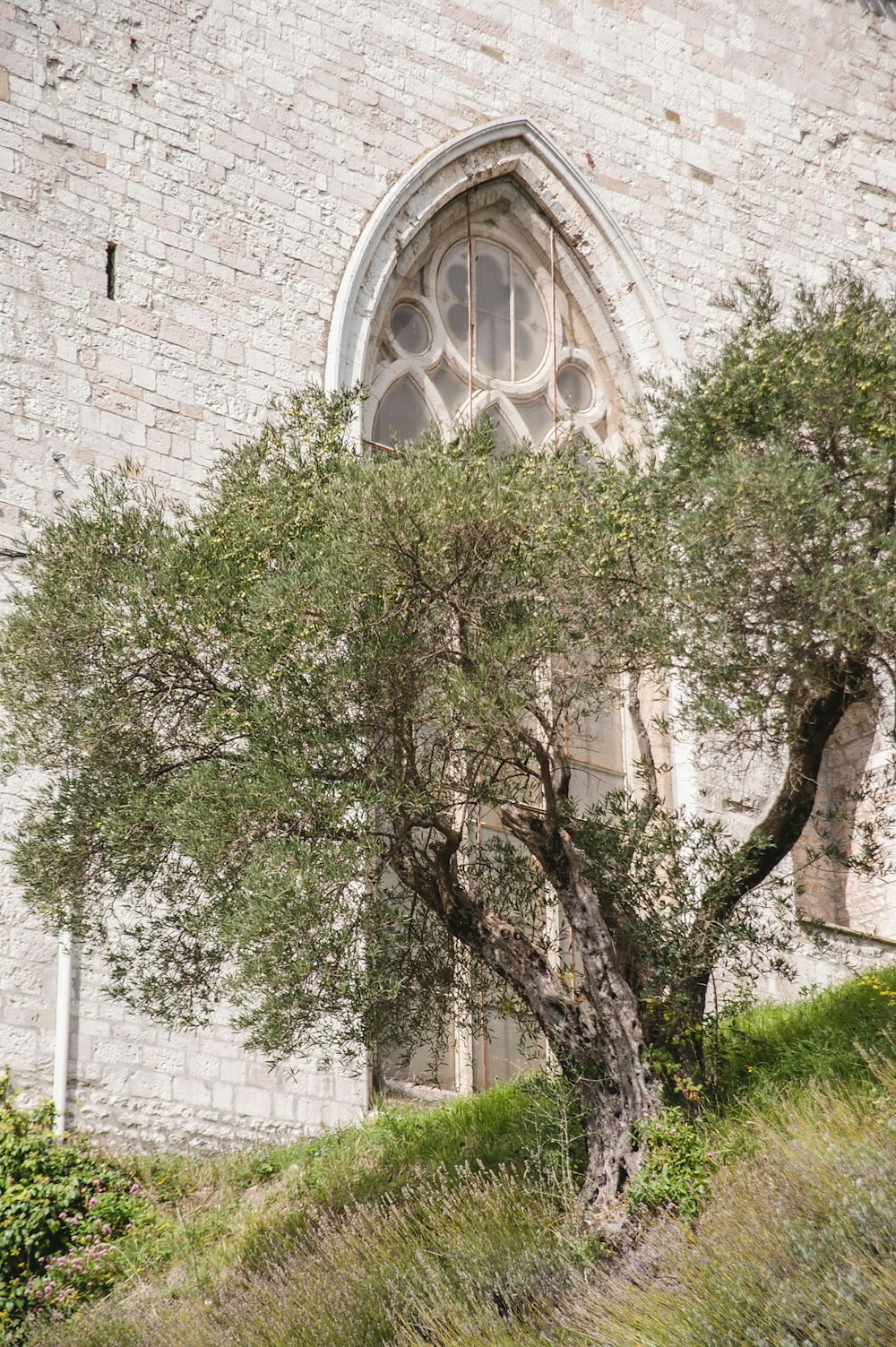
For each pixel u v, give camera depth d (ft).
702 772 60.23
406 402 60.59
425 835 46.14
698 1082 37.52
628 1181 34.60
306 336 56.75
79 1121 45.21
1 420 49.98
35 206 52.44
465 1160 40.75
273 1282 35.09
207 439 53.57
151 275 54.08
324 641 35.60
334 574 35.81
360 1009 36.32
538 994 36.99
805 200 71.92
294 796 34.12
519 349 64.39
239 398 54.65
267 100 58.29
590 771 59.11
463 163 62.75
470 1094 51.13
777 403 40.65
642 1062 36.01
